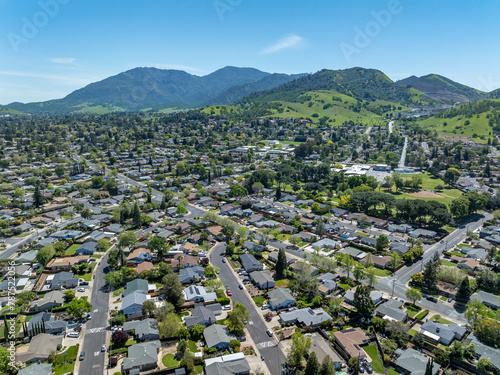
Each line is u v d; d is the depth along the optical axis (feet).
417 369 306.96
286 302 416.05
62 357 319.06
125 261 505.25
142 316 391.65
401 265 533.55
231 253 560.61
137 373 298.15
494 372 311.47
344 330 367.66
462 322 390.63
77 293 439.63
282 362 322.75
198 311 387.96
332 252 575.79
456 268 488.02
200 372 309.42
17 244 593.83
